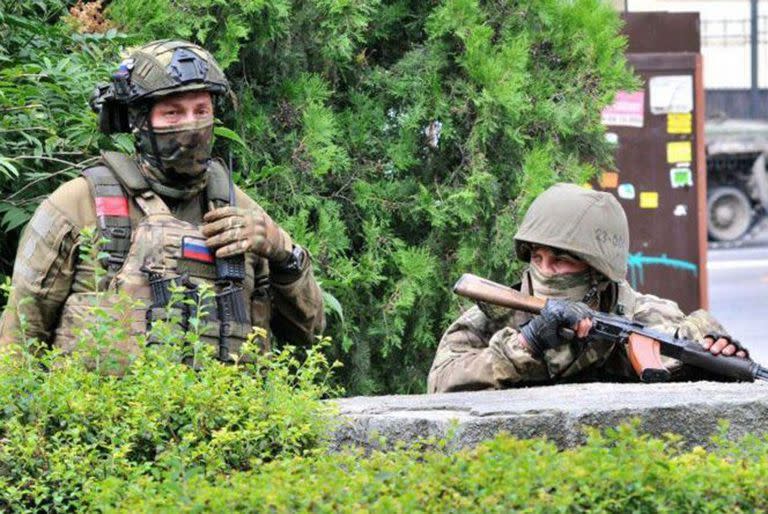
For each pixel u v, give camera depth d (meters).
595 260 12.57
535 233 12.66
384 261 17.33
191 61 11.92
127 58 12.01
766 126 57.97
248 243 11.88
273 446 10.30
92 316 11.55
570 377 12.76
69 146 14.84
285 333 12.95
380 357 17.70
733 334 40.16
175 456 9.83
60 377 10.45
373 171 17.64
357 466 9.32
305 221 16.77
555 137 18.25
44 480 9.88
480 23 18.02
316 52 17.45
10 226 14.38
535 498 8.16
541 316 12.30
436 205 17.59
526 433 10.14
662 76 26.16
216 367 10.67
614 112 26.11
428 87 17.69
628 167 26.22
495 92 17.41
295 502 8.46
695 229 26.27
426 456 8.98
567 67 18.50
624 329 12.41
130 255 11.70
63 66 14.57
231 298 11.83
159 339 10.84
